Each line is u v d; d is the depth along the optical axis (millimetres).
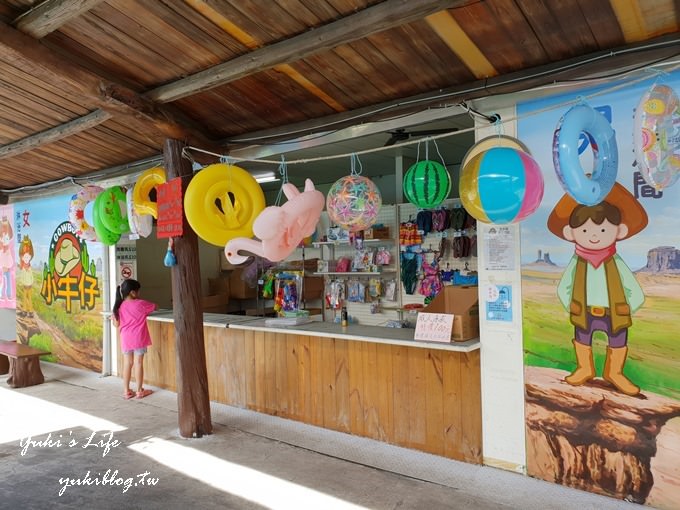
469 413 3475
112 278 6395
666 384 2750
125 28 3223
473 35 2852
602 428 2957
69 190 6828
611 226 2895
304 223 3195
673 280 2721
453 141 5660
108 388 5816
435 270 5805
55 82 3486
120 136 5109
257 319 5086
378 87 3555
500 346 3320
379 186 7852
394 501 3016
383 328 4219
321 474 3418
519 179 2346
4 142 5430
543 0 2525
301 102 3906
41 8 2961
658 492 2785
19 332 7855
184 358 4164
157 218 4266
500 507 2900
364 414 4023
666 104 2201
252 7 2846
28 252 7629
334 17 2859
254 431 4258
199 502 3092
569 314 3051
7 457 3826
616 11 2523
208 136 4508
